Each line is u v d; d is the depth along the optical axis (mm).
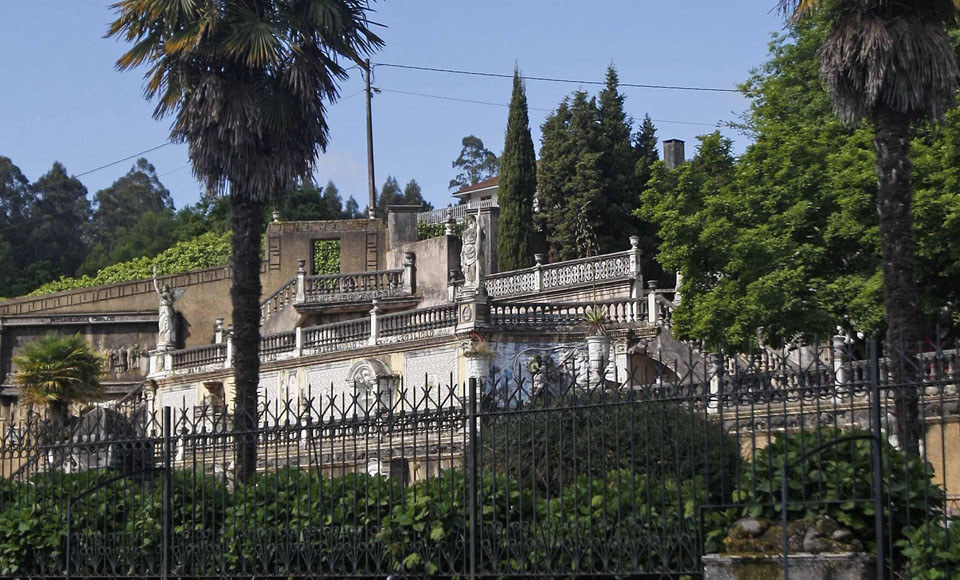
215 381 41375
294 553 14742
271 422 36344
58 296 51750
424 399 14188
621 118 56188
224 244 62375
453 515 13852
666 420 14344
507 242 54750
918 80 17391
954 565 10914
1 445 17750
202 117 21391
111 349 50750
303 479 15164
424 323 35281
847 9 18000
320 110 22172
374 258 52969
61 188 99375
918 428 14555
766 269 27859
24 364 38438
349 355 37219
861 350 26188
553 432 15117
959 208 25250
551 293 42938
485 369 33000
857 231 26812
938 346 11367
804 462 11641
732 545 11922
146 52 21672
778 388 12148
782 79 33812
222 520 15461
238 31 21125
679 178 31047
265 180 21609
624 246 54469
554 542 13211
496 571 13344
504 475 13906
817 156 28812
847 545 11359
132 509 15938
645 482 13109
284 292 49688
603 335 32719
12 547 16578
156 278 51656
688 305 29562
